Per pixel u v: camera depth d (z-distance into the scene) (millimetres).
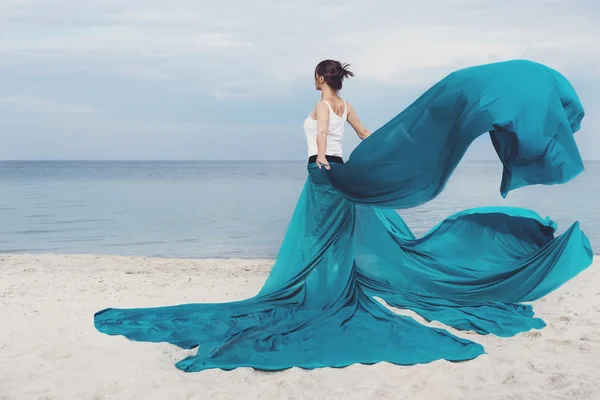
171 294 7766
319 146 6031
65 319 6371
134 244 13875
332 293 6352
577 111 5730
